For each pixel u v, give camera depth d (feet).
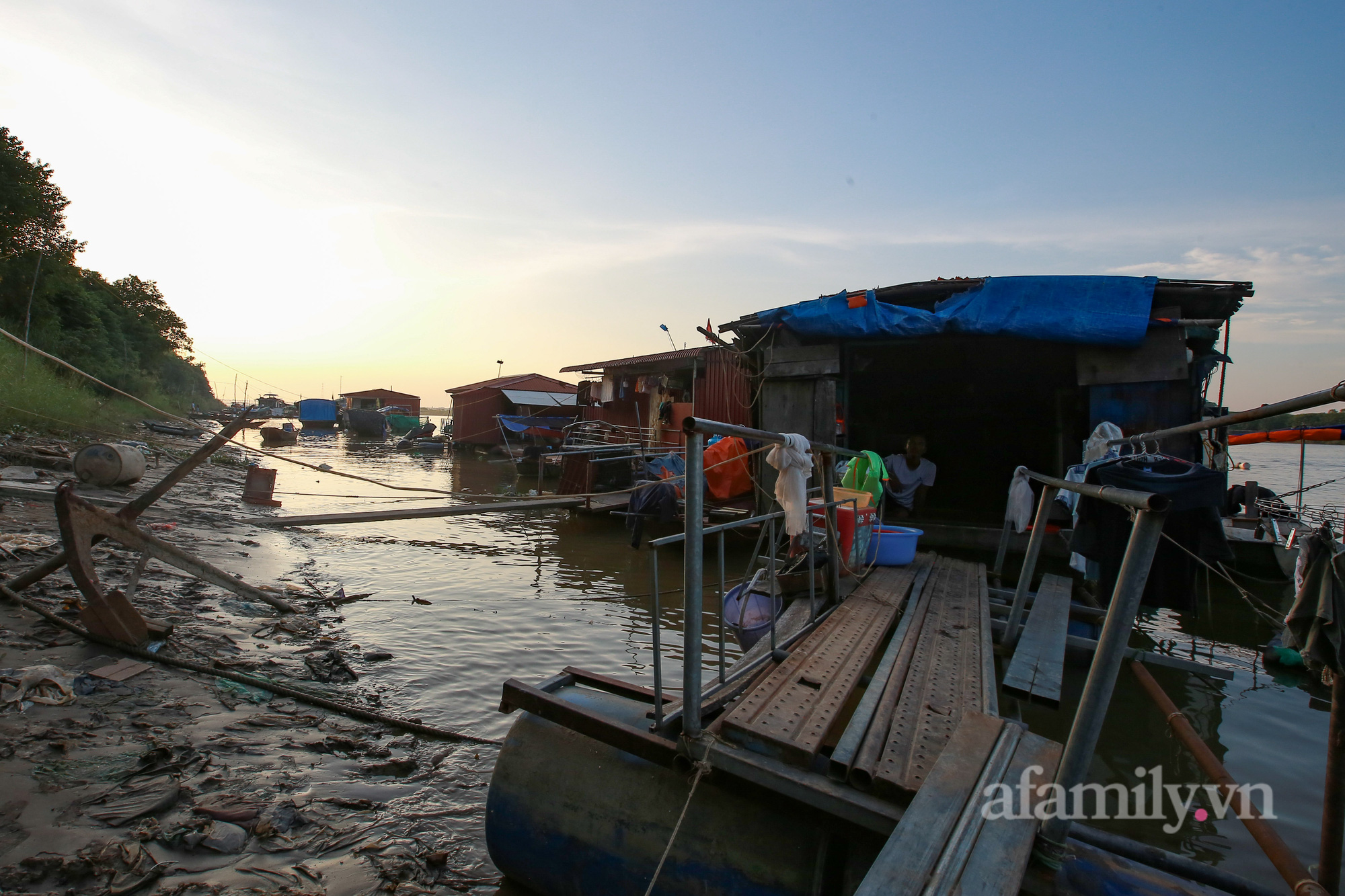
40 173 81.20
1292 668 21.42
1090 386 27.94
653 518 39.68
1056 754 8.23
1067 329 27.25
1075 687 18.04
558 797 9.50
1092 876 6.82
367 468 84.38
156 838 10.45
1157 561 18.30
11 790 11.06
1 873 9.30
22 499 32.22
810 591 15.93
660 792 8.99
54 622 18.31
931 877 6.11
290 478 67.72
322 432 170.91
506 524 46.68
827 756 9.28
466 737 15.31
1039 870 6.67
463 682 18.58
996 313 28.63
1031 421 44.62
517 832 9.66
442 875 10.59
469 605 26.32
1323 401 8.43
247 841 10.73
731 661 21.04
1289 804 13.64
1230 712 18.08
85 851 9.92
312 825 11.37
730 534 40.57
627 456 50.37
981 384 44.14
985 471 46.09
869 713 10.01
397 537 40.29
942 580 21.34
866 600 17.61
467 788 13.20
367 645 20.89
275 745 13.91
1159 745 15.94
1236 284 26.40
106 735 13.28
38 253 84.48
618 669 20.24
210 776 12.32
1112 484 18.75
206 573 21.06
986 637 15.14
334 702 16.25
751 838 8.29
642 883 8.71
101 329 114.32
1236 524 37.86
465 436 106.93
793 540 17.44
